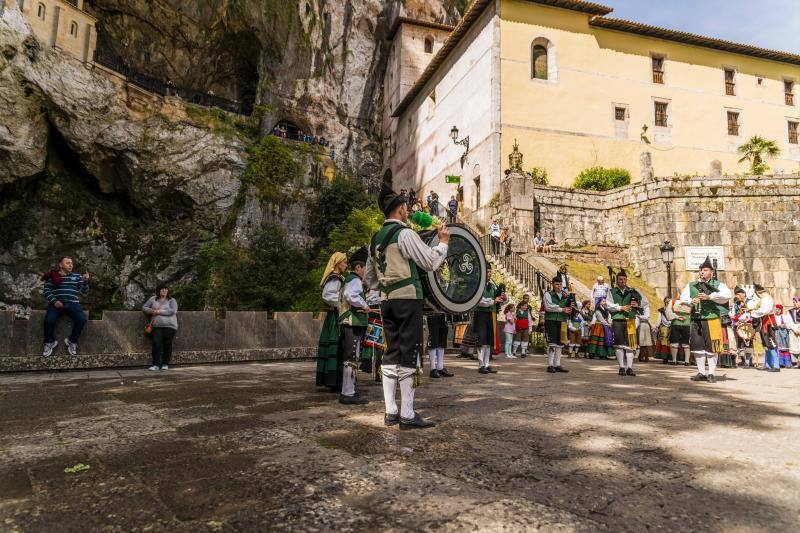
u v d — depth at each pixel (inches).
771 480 94.6
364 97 1743.4
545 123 1051.9
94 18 1083.3
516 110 1037.2
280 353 423.8
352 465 103.3
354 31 1691.7
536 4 1077.1
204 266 1209.4
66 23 1030.4
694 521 74.5
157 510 78.8
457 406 179.2
